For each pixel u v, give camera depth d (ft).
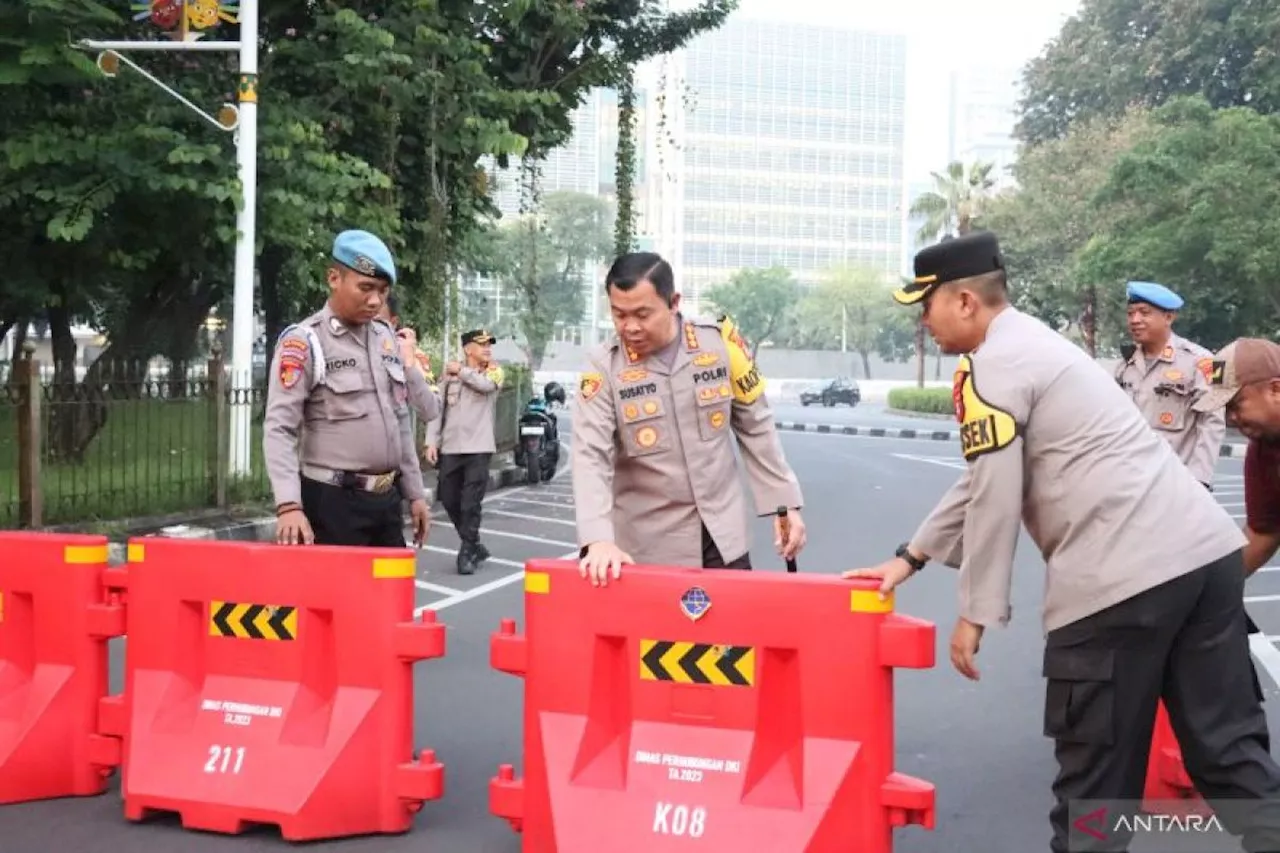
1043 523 11.14
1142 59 146.00
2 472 31.81
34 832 14.34
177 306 58.65
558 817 12.37
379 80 46.11
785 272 297.12
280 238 43.86
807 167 414.62
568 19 56.59
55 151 39.14
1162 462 10.99
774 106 410.11
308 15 50.16
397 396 16.75
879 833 11.85
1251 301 101.40
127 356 54.24
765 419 13.98
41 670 15.65
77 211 39.11
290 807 13.91
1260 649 24.35
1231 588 10.98
